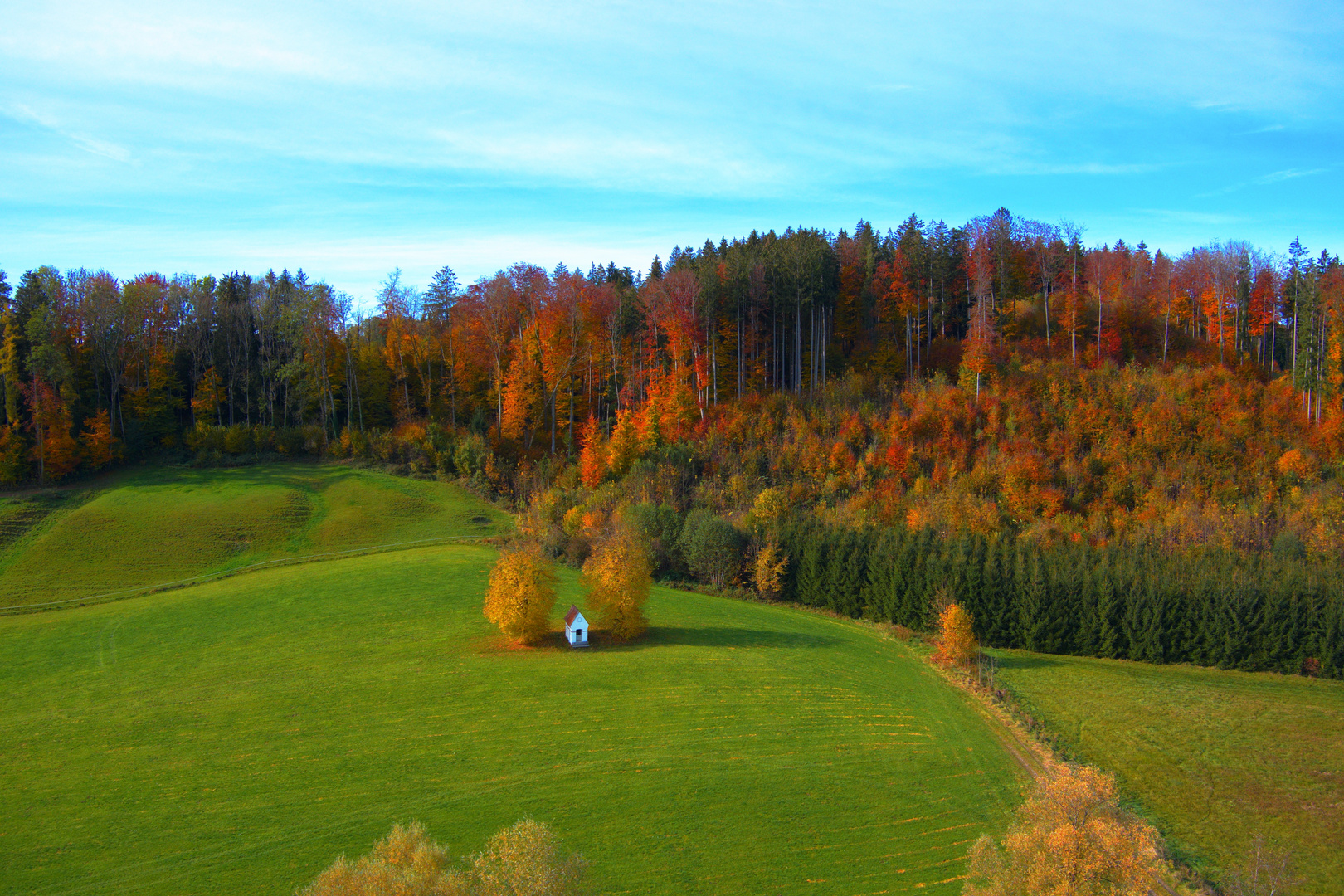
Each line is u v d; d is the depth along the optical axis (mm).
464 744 39812
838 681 50656
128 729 40938
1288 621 57312
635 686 47688
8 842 30922
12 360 88125
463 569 72188
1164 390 85188
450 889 21031
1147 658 60562
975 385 88938
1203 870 31594
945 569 66625
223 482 93625
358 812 33594
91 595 66312
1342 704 50250
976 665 55906
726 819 33875
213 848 30844
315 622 58312
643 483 85188
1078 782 25094
